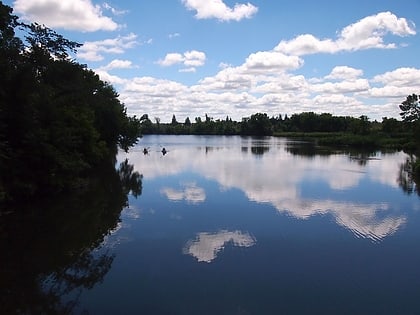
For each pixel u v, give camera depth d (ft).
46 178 110.52
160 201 111.14
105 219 90.94
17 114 103.14
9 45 106.83
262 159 241.96
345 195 120.37
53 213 96.12
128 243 73.97
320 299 52.03
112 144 246.68
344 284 56.54
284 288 55.11
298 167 195.52
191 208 102.37
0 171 97.81
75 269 61.26
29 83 104.78
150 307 49.60
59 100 132.87
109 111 224.12
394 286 56.03
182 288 54.85
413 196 119.03
